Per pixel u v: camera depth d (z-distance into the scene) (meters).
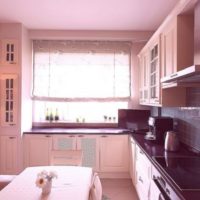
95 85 4.67
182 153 2.53
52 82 4.63
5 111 4.02
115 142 4.15
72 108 4.84
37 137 4.12
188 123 2.88
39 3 3.21
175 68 2.45
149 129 3.84
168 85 2.63
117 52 4.66
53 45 4.61
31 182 2.06
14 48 4.00
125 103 4.81
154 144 3.05
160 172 1.90
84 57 4.65
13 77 4.00
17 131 4.02
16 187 1.94
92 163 4.16
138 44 4.69
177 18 2.42
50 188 1.84
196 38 1.96
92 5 3.27
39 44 4.60
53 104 4.81
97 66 4.67
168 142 2.65
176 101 2.91
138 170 3.18
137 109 4.47
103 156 4.16
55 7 3.34
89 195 1.90
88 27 4.25
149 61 3.62
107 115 4.82
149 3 3.19
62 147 4.13
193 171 1.88
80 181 2.10
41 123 4.74
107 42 4.64
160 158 2.30
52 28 4.33
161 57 2.99
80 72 4.66
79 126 4.76
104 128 4.64
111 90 4.68
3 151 4.04
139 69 4.60
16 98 4.01
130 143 3.99
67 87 4.65
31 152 4.12
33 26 4.21
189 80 2.14
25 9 3.42
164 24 2.77
